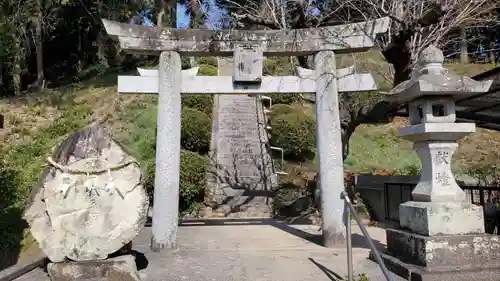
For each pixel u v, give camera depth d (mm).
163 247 6082
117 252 4430
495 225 6496
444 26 7855
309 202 10422
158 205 6195
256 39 6754
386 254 4984
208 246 6430
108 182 4395
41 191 4309
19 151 13180
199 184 10781
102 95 18781
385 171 12875
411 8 7398
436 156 4688
